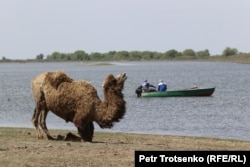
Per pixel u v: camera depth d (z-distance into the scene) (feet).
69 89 152.25
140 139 174.40
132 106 332.19
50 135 163.84
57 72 156.04
